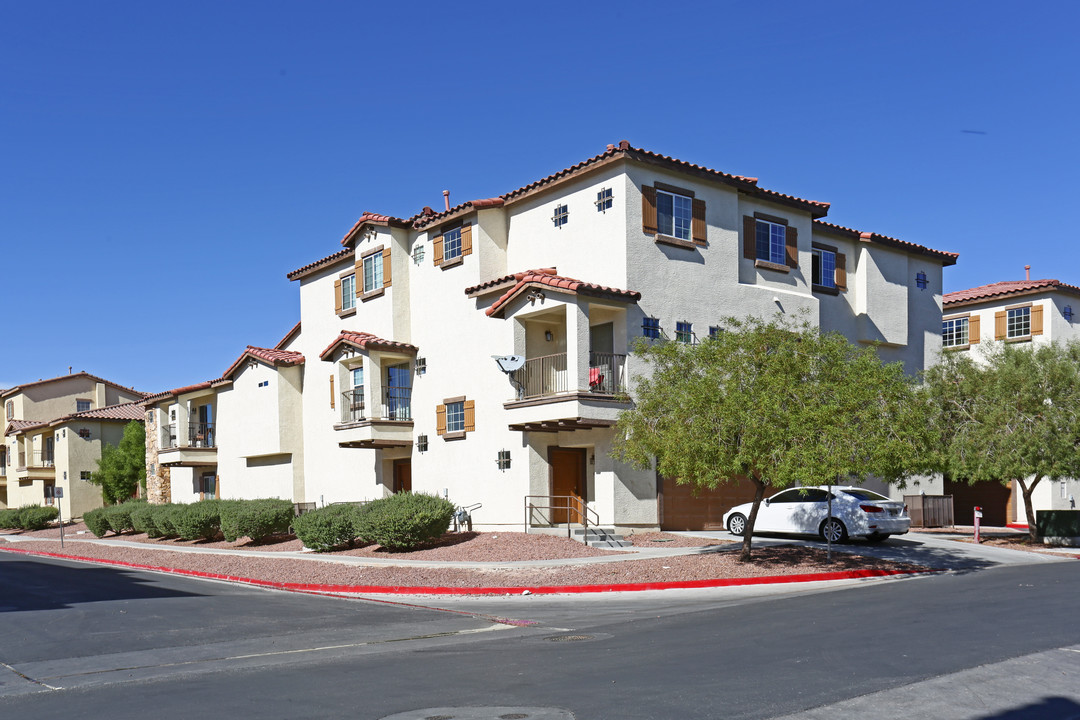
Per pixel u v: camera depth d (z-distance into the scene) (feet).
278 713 26.66
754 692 26.55
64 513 168.45
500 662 33.50
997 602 44.24
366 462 100.53
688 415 59.41
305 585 64.75
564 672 30.89
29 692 31.48
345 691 29.43
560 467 82.99
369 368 93.40
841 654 31.73
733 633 37.50
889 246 104.73
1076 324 121.80
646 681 28.71
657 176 81.00
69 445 169.58
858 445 56.85
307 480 110.73
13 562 93.61
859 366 60.18
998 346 88.74
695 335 74.84
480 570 63.93
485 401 85.61
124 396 209.77
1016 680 27.40
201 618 48.60
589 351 74.90
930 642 33.53
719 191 86.07
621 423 63.98
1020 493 116.57
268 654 37.73
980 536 89.71
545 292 77.36
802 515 76.38
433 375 92.94
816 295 97.76
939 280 112.88
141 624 46.65
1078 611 40.45
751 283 88.89
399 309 96.53
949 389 82.17
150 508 115.85
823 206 94.73
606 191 79.92
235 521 95.61
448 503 80.48
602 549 71.26
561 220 84.38
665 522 81.05
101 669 35.22
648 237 79.61
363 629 44.14
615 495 77.25
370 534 78.48
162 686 31.68
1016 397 78.07
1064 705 24.89
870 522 73.05
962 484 122.62
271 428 113.80
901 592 50.26
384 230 98.32
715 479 59.67
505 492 82.84
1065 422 75.87
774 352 61.36
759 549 68.49
